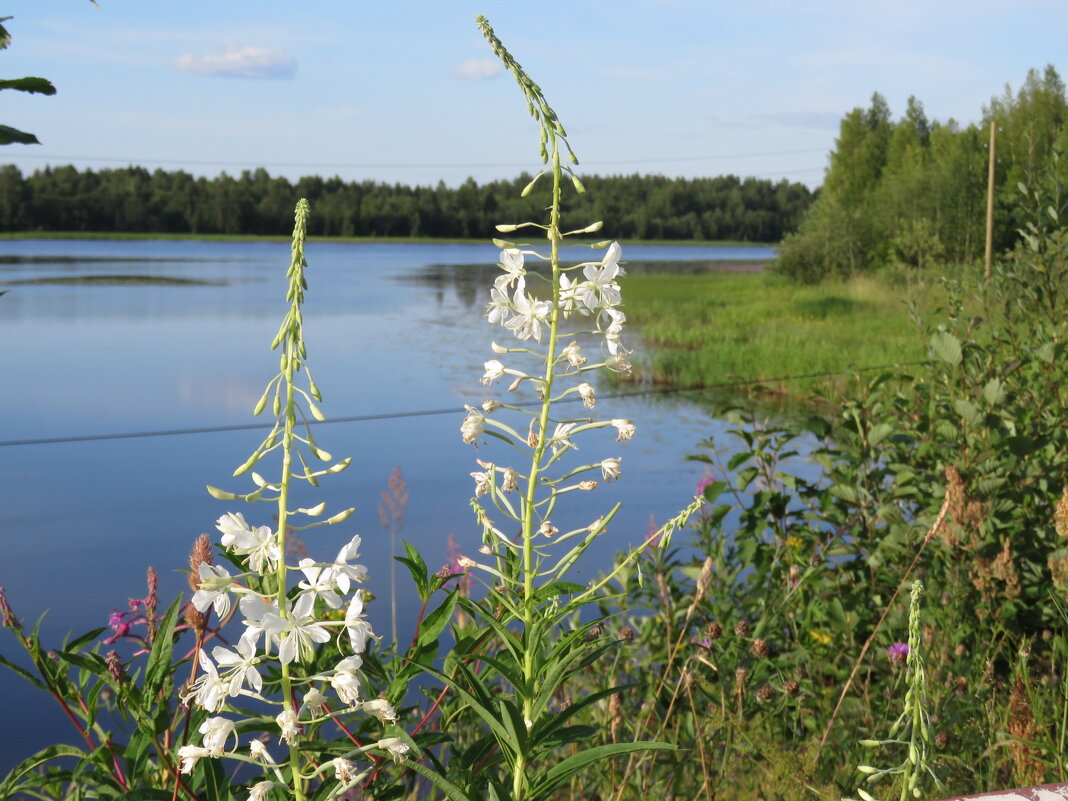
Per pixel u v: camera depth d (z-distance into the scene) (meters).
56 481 12.50
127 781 2.07
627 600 4.56
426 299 47.19
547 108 2.11
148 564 9.20
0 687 6.26
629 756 3.29
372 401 18.44
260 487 1.67
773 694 3.72
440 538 9.59
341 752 1.86
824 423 5.30
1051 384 5.48
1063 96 49.44
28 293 49.41
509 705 2.07
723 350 26.11
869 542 4.96
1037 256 5.89
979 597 4.57
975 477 4.81
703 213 158.12
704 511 5.39
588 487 2.27
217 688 1.62
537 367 22.61
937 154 56.00
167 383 20.80
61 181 146.62
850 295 41.97
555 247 2.20
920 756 1.48
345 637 2.18
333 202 160.25
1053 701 3.79
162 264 86.75
